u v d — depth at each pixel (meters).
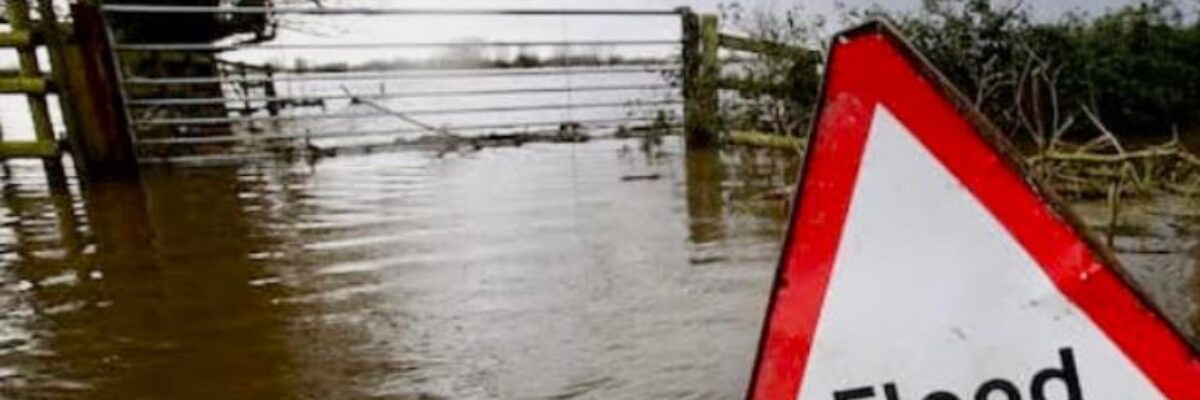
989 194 1.07
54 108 8.01
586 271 3.49
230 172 6.87
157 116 8.53
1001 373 1.09
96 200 5.41
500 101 16.20
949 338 1.09
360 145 8.66
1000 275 1.08
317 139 9.56
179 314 3.02
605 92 12.36
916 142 1.07
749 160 7.02
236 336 2.78
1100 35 8.69
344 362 2.54
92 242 4.18
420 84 18.22
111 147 6.03
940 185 1.07
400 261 3.73
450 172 6.73
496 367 2.47
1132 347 1.08
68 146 6.46
